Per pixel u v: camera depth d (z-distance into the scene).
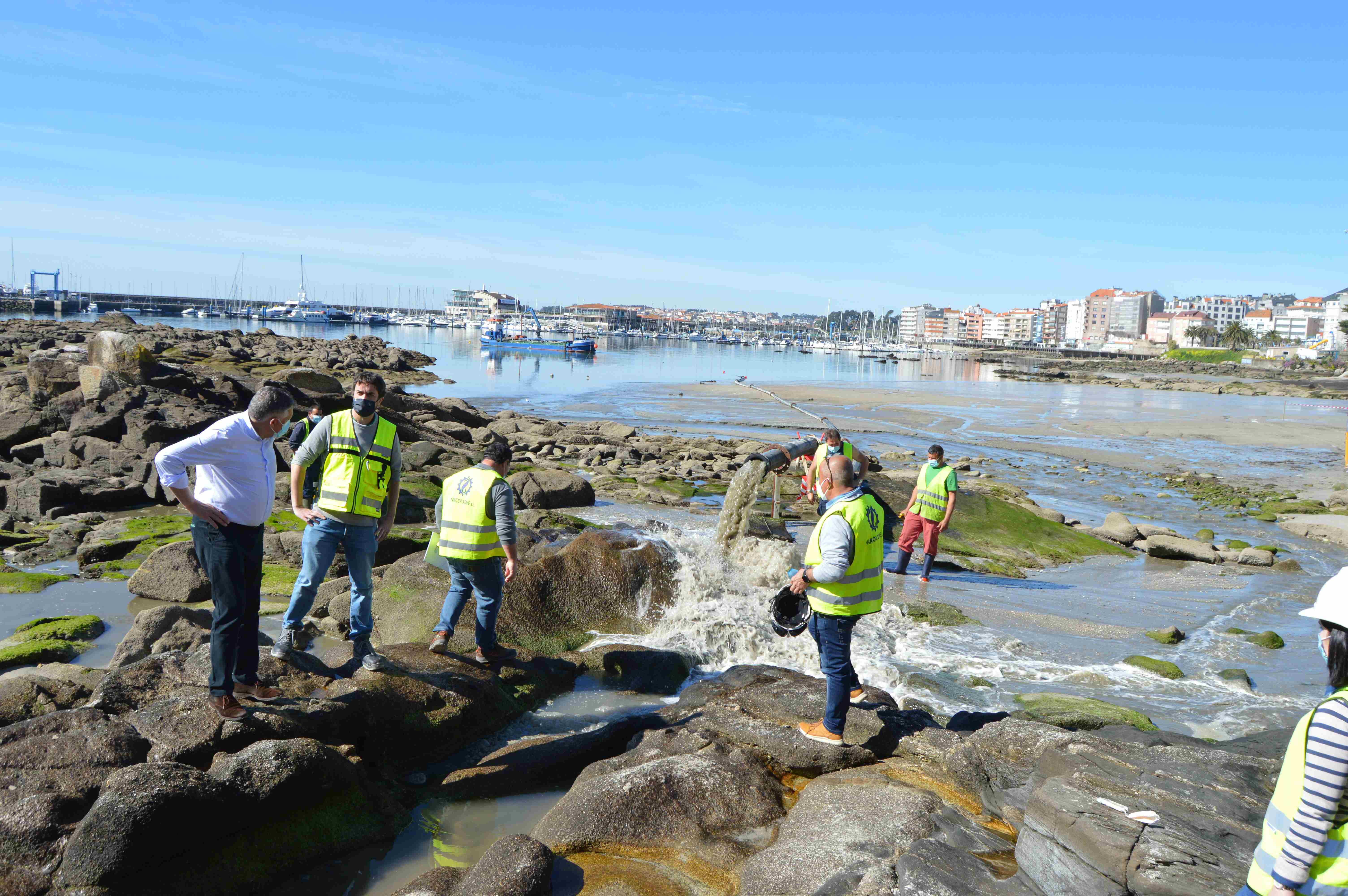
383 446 6.66
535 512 15.00
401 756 6.39
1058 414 54.09
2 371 26.53
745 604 10.22
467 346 134.25
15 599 10.13
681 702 7.18
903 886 4.31
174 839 4.43
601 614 9.60
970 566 14.27
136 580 10.41
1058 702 7.94
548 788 6.29
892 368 121.56
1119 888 3.95
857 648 9.57
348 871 5.05
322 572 6.50
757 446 30.33
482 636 7.64
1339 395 89.50
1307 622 11.79
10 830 4.40
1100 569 15.06
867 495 5.94
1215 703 8.33
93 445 16.50
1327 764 2.44
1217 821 4.13
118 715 5.65
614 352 140.00
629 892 4.64
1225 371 141.38
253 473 5.38
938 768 5.83
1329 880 2.47
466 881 4.59
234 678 5.73
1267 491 26.34
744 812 5.40
